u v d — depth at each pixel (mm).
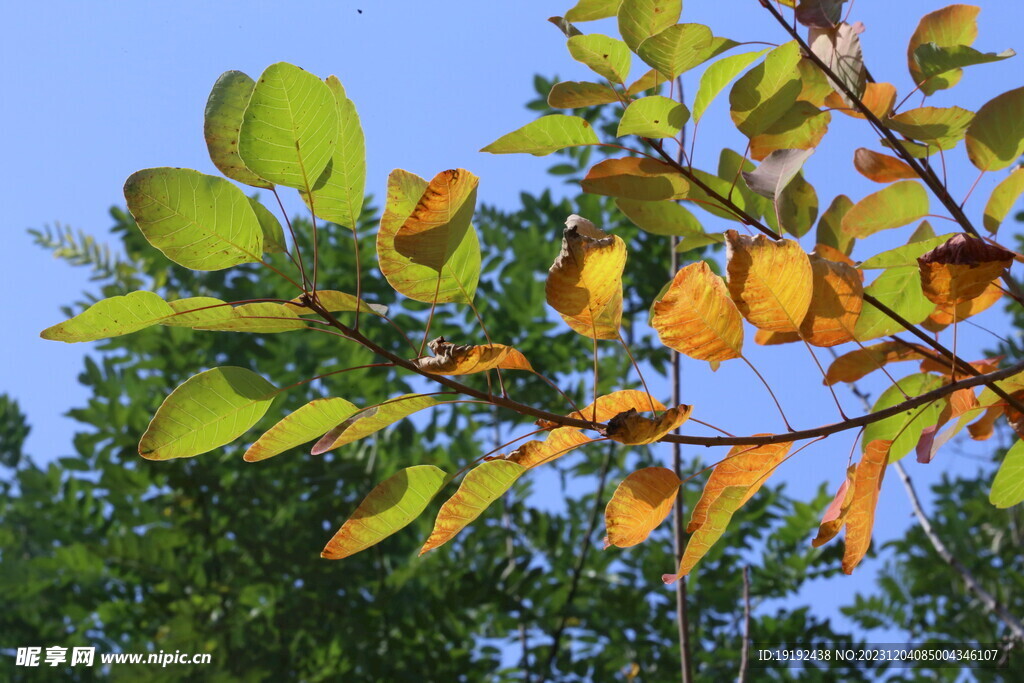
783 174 1256
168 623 3367
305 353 3662
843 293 1156
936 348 1215
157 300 1078
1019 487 1291
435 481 1130
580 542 3658
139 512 3631
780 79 1249
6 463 4430
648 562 3551
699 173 1291
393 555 3594
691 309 1123
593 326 1132
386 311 1122
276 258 3854
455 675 3258
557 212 3803
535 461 1139
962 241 1173
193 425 1097
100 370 3582
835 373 1321
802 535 3461
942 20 1354
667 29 1204
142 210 1068
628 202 1295
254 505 3561
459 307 3682
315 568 3387
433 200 1062
